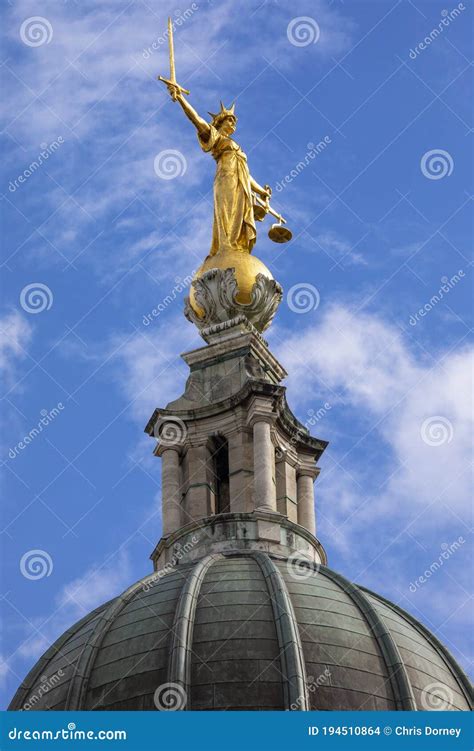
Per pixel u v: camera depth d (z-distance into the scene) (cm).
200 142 11569
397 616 10062
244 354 11081
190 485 10781
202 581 9862
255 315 11231
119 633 9675
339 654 9488
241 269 11262
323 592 9862
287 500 10812
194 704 9231
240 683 9275
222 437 10888
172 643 9444
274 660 9362
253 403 10806
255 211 11562
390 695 9450
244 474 10712
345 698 9331
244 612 9594
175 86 11531
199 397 10994
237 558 10181
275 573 9844
